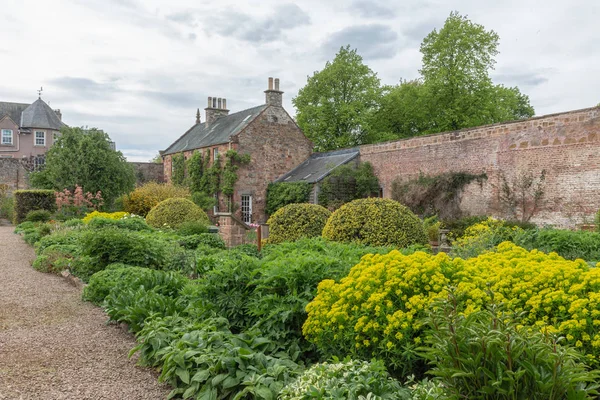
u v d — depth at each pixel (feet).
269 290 15.81
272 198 86.79
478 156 58.54
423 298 11.50
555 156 49.85
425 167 66.28
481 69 88.22
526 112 120.78
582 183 47.26
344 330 12.28
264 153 90.22
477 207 58.49
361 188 74.69
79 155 77.10
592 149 46.42
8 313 20.20
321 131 100.78
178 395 11.98
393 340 11.34
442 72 86.94
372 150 76.07
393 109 100.94
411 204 67.36
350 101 100.37
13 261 35.32
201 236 37.73
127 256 26.84
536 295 11.07
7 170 94.58
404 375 11.48
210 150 94.12
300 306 14.47
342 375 10.05
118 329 17.99
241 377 11.23
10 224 76.74
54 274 29.81
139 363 14.20
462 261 12.98
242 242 41.19
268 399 10.14
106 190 78.33
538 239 28.37
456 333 8.09
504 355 7.61
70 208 71.51
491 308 8.87
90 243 27.04
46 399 11.78
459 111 88.07
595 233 29.71
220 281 17.16
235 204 87.51
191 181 97.55
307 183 77.00
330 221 29.35
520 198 53.36
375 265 12.62
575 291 10.55
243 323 16.26
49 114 135.13
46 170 78.28
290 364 12.23
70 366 14.12
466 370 7.84
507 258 14.34
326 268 15.79
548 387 7.29
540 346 7.62
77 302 22.27
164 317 16.93
